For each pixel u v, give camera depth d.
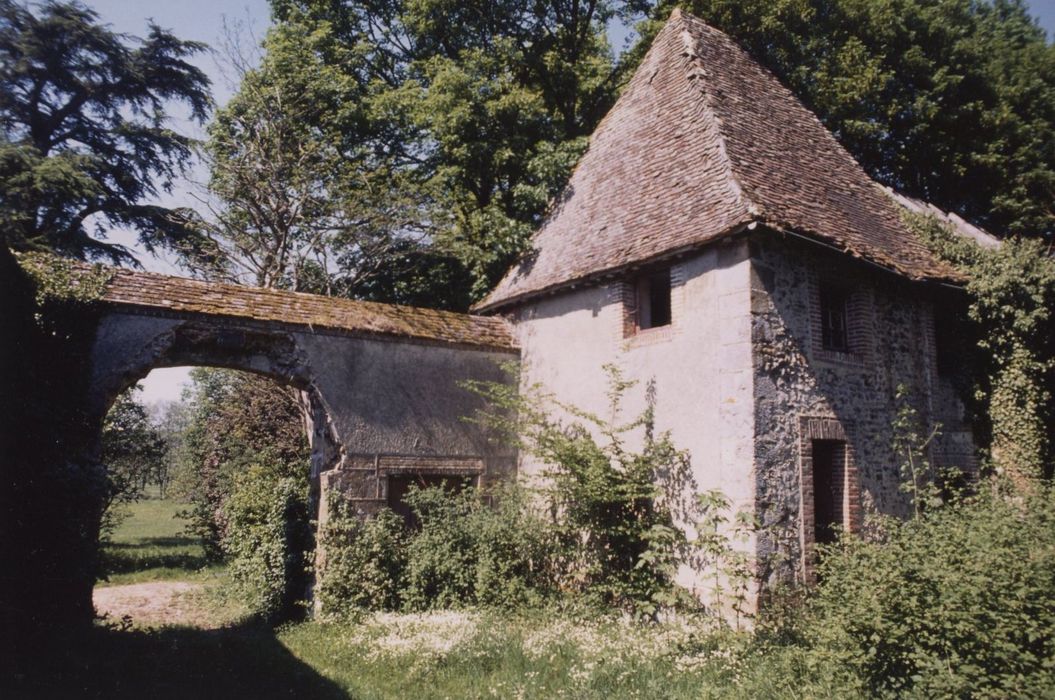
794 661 6.11
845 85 17.27
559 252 12.63
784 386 8.84
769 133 11.80
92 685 6.09
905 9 19.59
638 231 10.76
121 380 8.98
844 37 18.53
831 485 9.52
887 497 9.86
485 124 17.31
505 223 15.36
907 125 19.73
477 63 17.86
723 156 10.16
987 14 24.95
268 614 9.92
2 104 22.08
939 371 11.89
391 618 8.91
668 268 10.16
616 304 10.78
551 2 20.16
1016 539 5.54
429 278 19.14
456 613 9.11
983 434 11.37
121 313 9.09
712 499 8.05
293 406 14.52
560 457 10.06
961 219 17.77
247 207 17.34
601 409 10.80
